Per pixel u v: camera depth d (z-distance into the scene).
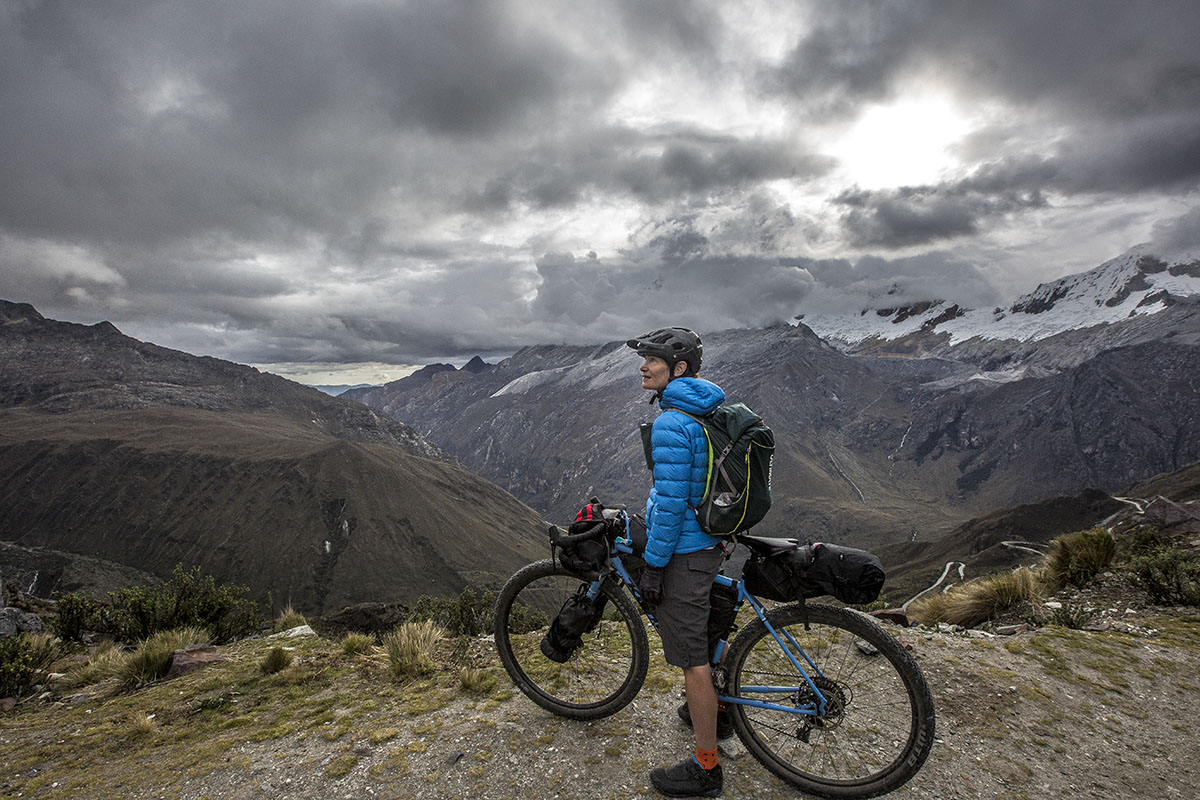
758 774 3.97
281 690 5.66
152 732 4.98
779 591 3.79
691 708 3.75
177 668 6.67
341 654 6.60
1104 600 8.40
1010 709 4.80
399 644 6.14
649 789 3.75
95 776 4.30
